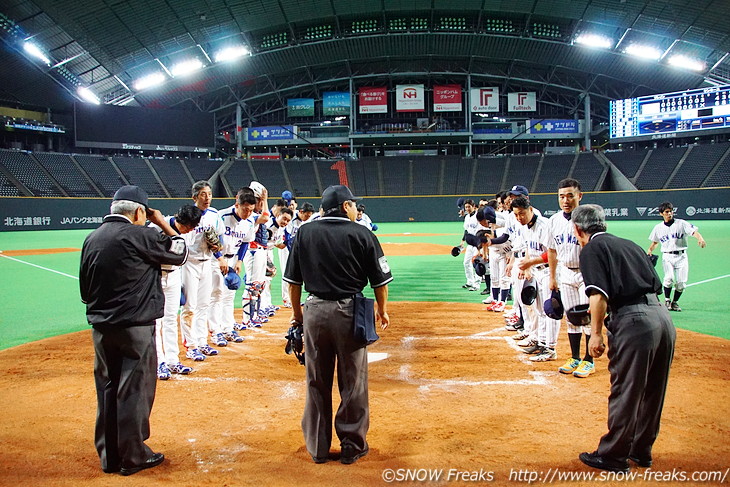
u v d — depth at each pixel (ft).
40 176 124.36
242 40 138.41
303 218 26.00
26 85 123.95
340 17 138.72
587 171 145.28
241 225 21.88
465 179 150.20
